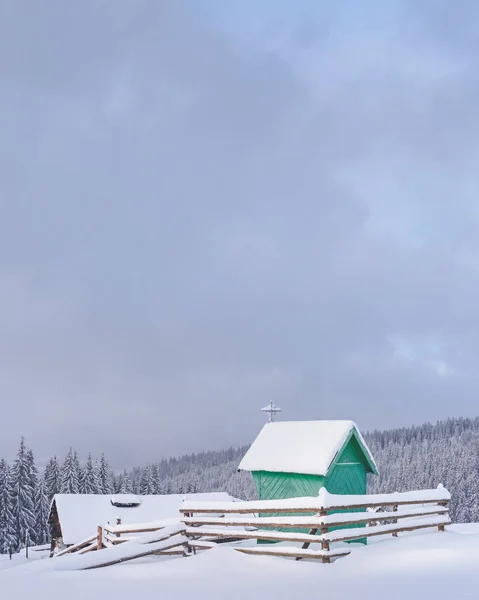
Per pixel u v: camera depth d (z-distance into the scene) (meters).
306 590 11.22
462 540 15.88
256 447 20.56
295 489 18.95
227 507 17.19
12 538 77.62
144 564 15.19
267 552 15.52
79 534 49.59
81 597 10.98
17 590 11.92
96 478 95.00
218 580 12.84
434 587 10.34
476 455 118.19
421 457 133.50
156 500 54.62
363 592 10.55
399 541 16.03
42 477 94.88
